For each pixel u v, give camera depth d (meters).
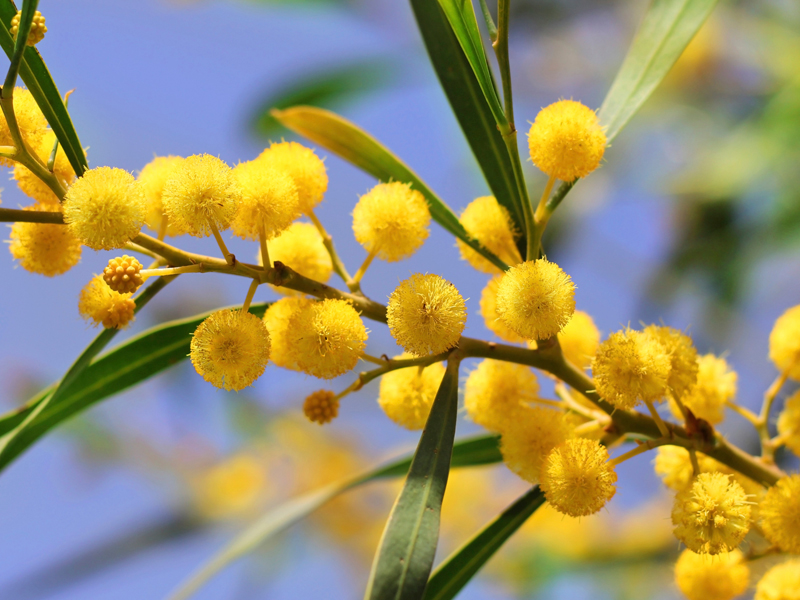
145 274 0.37
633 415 0.40
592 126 0.38
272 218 0.38
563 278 0.38
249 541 0.44
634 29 0.85
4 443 0.40
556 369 0.39
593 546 0.78
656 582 0.74
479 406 0.40
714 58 0.78
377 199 0.39
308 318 0.38
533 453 0.39
